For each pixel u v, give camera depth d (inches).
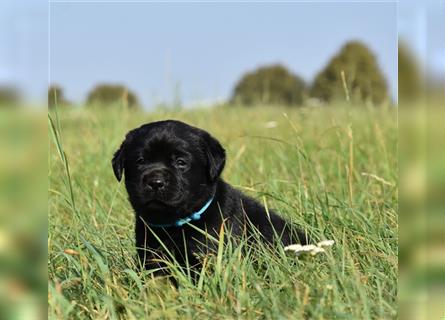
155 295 58.2
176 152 64.9
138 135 66.2
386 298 56.9
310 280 57.2
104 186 79.3
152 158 65.0
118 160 66.8
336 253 61.8
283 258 59.8
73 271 61.4
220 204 65.6
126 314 57.4
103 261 61.3
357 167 80.4
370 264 60.5
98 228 67.9
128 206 74.9
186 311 55.8
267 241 65.8
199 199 64.8
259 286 56.0
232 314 55.2
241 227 65.7
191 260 64.1
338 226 65.5
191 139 65.7
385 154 77.0
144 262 63.4
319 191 71.6
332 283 56.1
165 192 63.5
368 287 57.6
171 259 64.0
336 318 53.8
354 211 65.4
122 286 59.5
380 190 75.4
